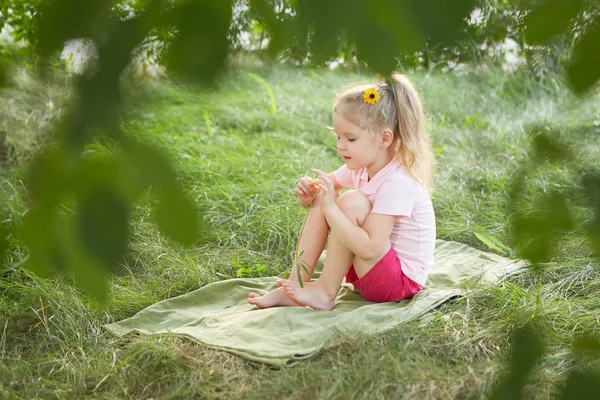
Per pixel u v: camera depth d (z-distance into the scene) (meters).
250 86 5.77
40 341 2.14
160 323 2.26
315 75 5.91
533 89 5.22
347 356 1.93
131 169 0.61
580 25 0.71
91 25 0.61
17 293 2.38
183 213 0.61
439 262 2.78
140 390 1.85
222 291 2.47
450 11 0.58
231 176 3.79
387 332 2.05
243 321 2.18
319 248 2.31
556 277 2.56
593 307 2.30
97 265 0.60
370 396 1.73
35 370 1.95
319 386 1.78
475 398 1.70
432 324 2.12
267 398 1.76
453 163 4.12
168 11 0.60
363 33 0.58
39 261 0.60
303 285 2.29
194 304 2.40
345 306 2.33
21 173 0.66
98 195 0.60
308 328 2.11
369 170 2.34
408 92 2.29
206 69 0.60
